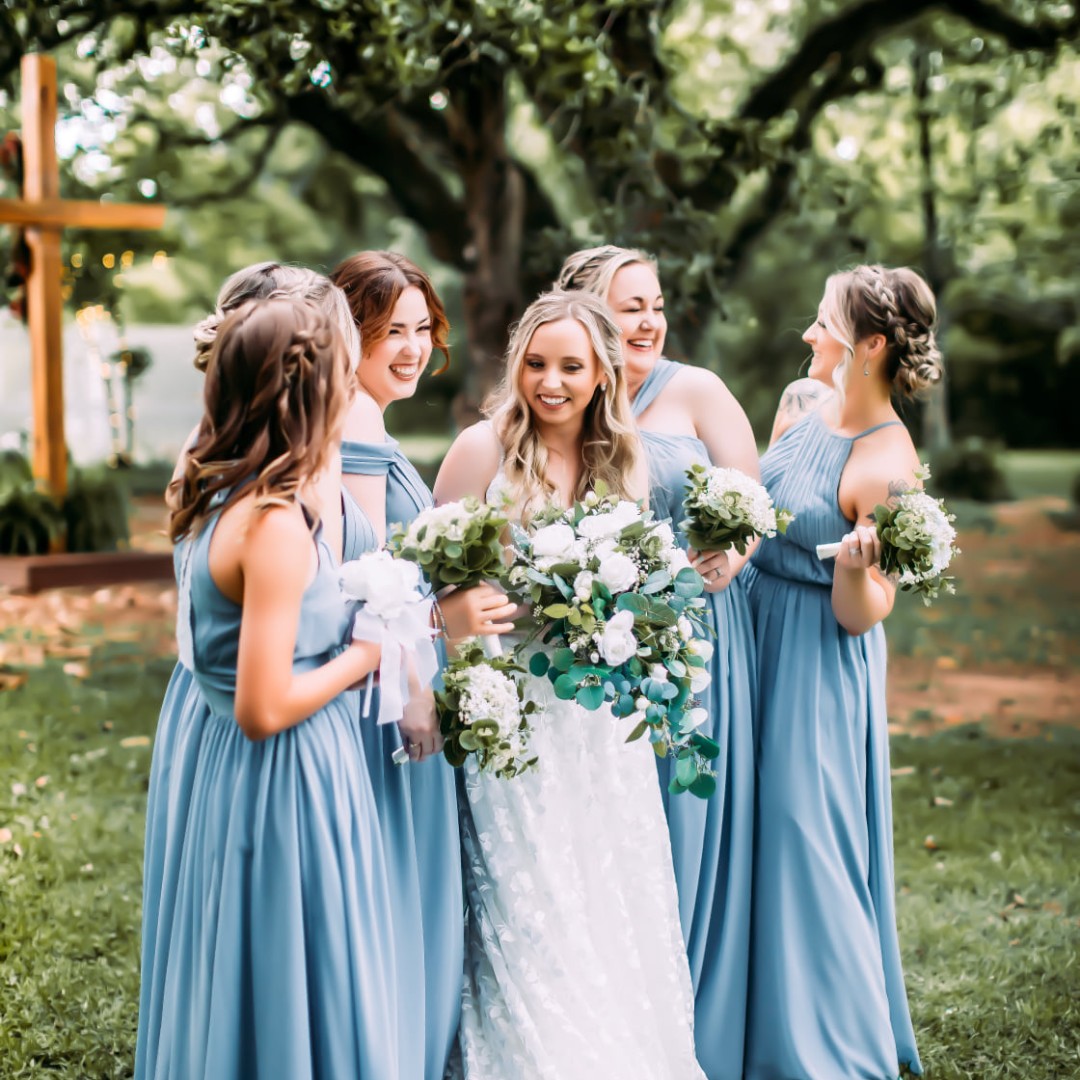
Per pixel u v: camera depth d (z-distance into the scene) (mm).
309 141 18500
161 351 24938
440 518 2812
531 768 3131
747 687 3539
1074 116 11031
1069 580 12023
